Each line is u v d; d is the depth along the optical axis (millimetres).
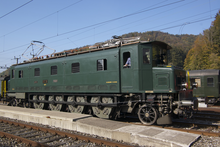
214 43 52656
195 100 8023
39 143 5887
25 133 7379
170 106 8039
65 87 11297
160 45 9320
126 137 6027
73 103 10875
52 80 12086
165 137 5578
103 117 9766
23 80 14414
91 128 6984
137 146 5434
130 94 8750
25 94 14375
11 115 10898
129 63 8906
